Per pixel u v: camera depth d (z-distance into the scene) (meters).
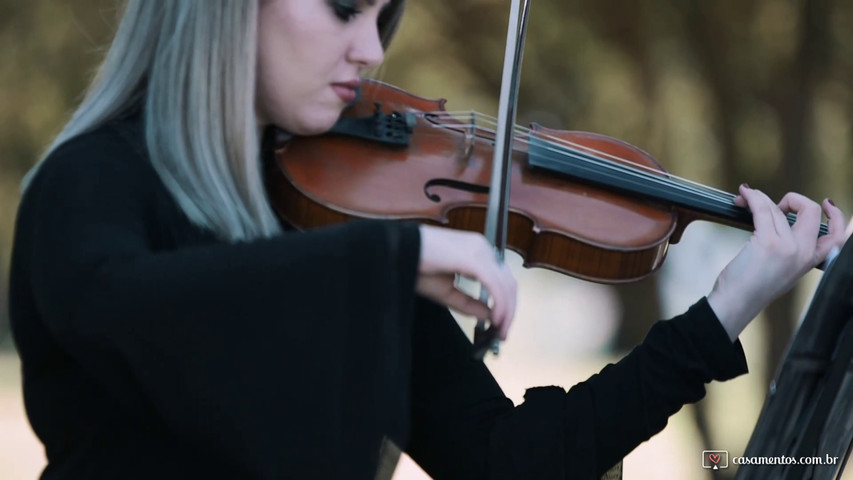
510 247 3.32
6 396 16.98
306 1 2.70
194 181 2.53
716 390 10.71
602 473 2.86
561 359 20.27
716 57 8.17
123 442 2.42
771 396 2.54
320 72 2.74
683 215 3.47
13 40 8.10
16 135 8.27
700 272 11.90
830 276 2.47
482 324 2.42
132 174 2.44
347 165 3.20
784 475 2.52
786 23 8.11
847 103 8.38
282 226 3.11
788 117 8.32
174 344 2.12
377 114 3.39
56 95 8.15
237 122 2.59
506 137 2.94
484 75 8.09
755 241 2.94
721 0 8.04
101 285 2.11
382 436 2.22
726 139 8.54
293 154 3.14
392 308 2.22
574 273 3.31
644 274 3.34
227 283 2.13
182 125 2.56
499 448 2.89
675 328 2.85
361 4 2.75
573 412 2.88
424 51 8.07
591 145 3.68
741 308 2.88
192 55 2.57
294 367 2.17
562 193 3.39
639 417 2.83
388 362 2.21
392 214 3.11
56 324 2.15
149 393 2.17
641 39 8.11
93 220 2.24
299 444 2.19
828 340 2.47
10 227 8.99
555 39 8.11
